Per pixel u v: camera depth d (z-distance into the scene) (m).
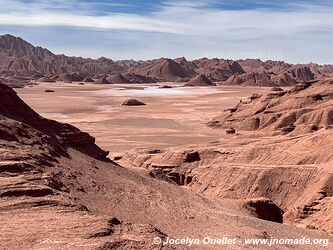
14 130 28.08
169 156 62.03
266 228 27.31
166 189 34.34
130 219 23.39
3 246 15.01
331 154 52.81
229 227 24.94
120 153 71.62
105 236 16.36
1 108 32.09
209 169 56.03
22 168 22.98
